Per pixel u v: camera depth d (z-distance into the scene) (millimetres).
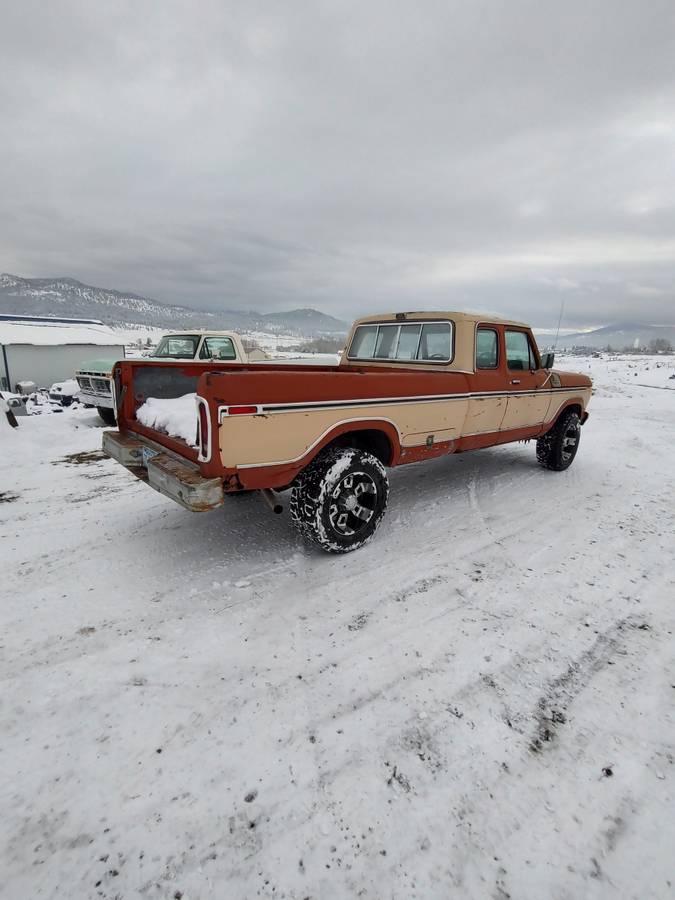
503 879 1460
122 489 5453
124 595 3113
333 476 3375
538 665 2418
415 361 5016
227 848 1564
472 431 4723
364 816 1656
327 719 2078
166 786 1774
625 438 8359
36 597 3098
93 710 2141
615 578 3305
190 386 4871
